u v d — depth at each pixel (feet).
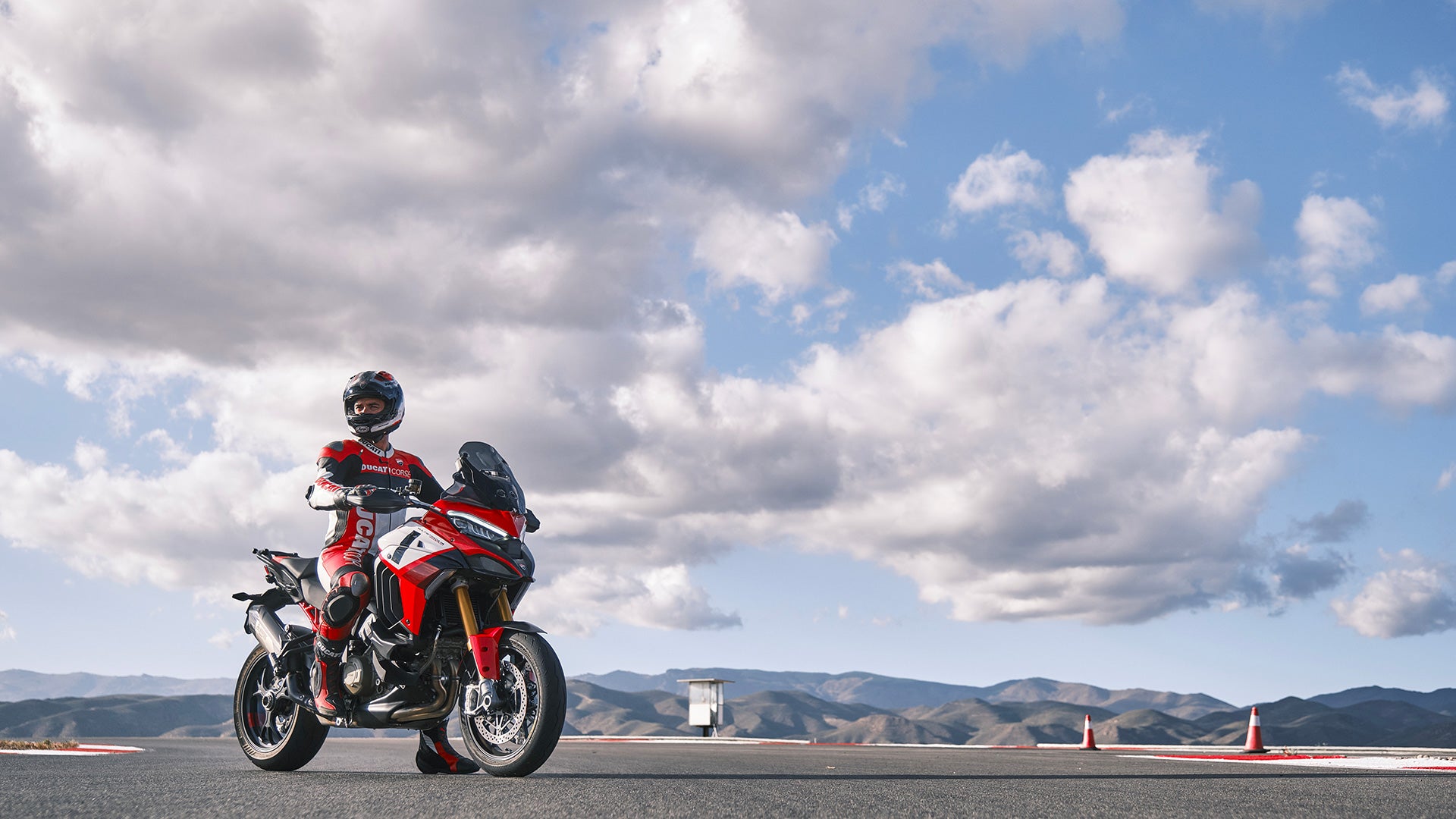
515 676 17.76
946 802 13.94
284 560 20.88
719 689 98.58
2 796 12.88
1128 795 15.34
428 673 18.35
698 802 13.38
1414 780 20.57
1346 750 51.96
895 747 64.85
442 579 17.66
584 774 19.40
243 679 21.63
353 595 18.84
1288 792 16.52
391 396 20.48
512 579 18.08
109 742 49.21
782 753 42.32
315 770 20.47
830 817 11.85
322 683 19.34
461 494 18.33
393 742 42.65
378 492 18.56
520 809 12.09
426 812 11.73
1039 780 18.89
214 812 11.49
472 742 18.11
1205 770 25.21
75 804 12.12
